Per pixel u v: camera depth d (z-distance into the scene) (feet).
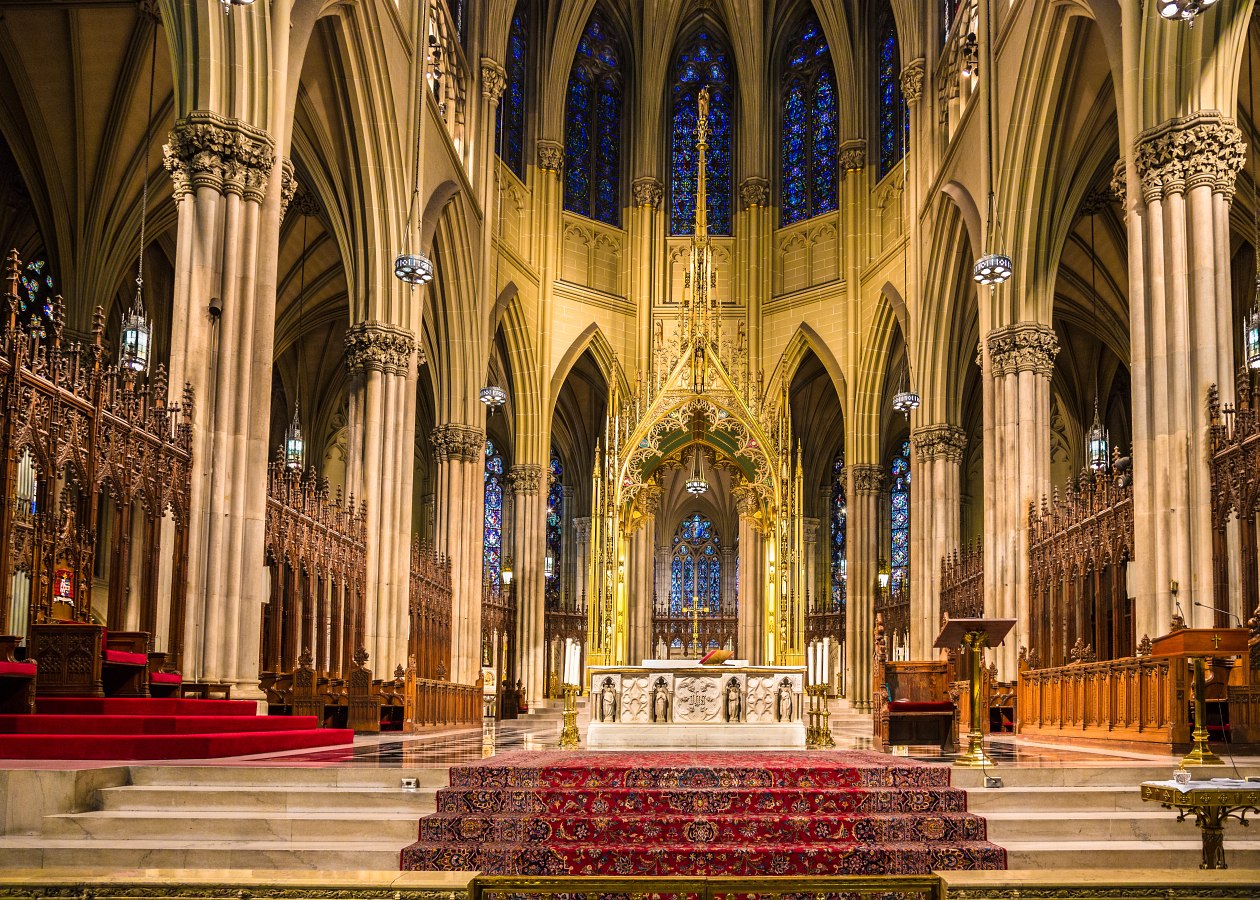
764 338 141.59
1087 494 78.43
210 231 61.36
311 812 35.96
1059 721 66.08
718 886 27.27
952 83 111.34
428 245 102.06
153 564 57.11
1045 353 90.63
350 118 86.84
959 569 106.93
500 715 114.73
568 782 38.45
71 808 35.04
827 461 156.97
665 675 62.23
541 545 134.10
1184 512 60.13
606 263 143.74
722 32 150.10
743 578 135.33
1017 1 88.22
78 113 89.71
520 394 135.03
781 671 62.80
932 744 55.98
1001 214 91.45
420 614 102.32
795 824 35.40
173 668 58.39
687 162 148.05
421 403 151.94
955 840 35.47
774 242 143.74
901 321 124.36
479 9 122.62
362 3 81.66
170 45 62.90
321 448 143.74
